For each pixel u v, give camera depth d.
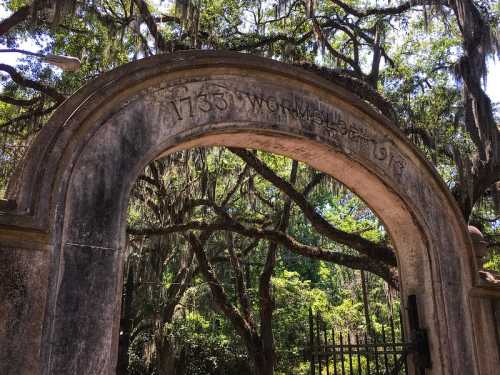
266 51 14.14
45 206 4.78
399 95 14.55
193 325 24.02
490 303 7.14
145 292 20.16
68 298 4.80
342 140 6.71
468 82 11.16
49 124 5.09
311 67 12.33
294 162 16.81
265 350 16.86
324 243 23.83
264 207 20.22
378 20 14.81
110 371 4.81
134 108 5.62
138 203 15.37
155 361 21.66
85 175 5.17
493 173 11.13
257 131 6.25
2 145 13.65
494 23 13.29
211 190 15.31
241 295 17.78
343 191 14.77
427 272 6.88
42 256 4.74
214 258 20.77
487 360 6.78
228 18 14.51
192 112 5.93
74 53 14.34
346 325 22.31
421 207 7.00
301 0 13.39
